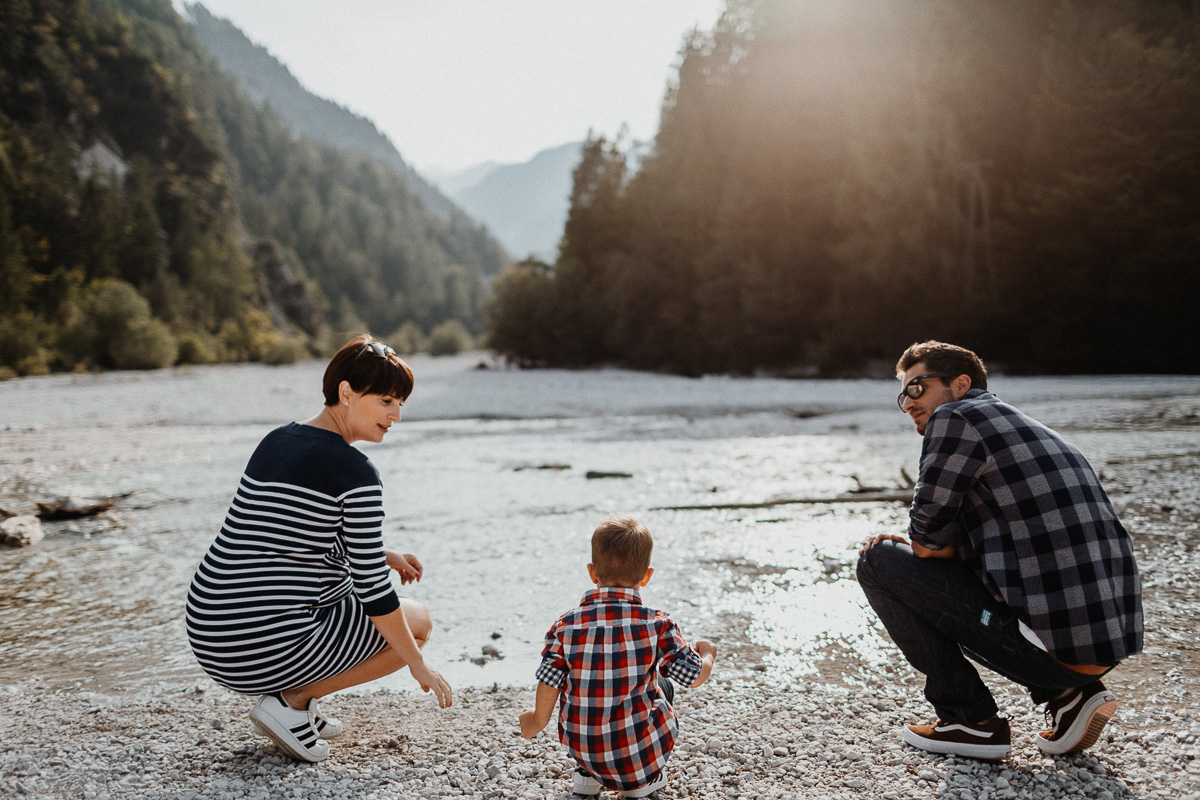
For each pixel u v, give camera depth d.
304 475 2.38
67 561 5.91
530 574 5.15
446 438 13.09
